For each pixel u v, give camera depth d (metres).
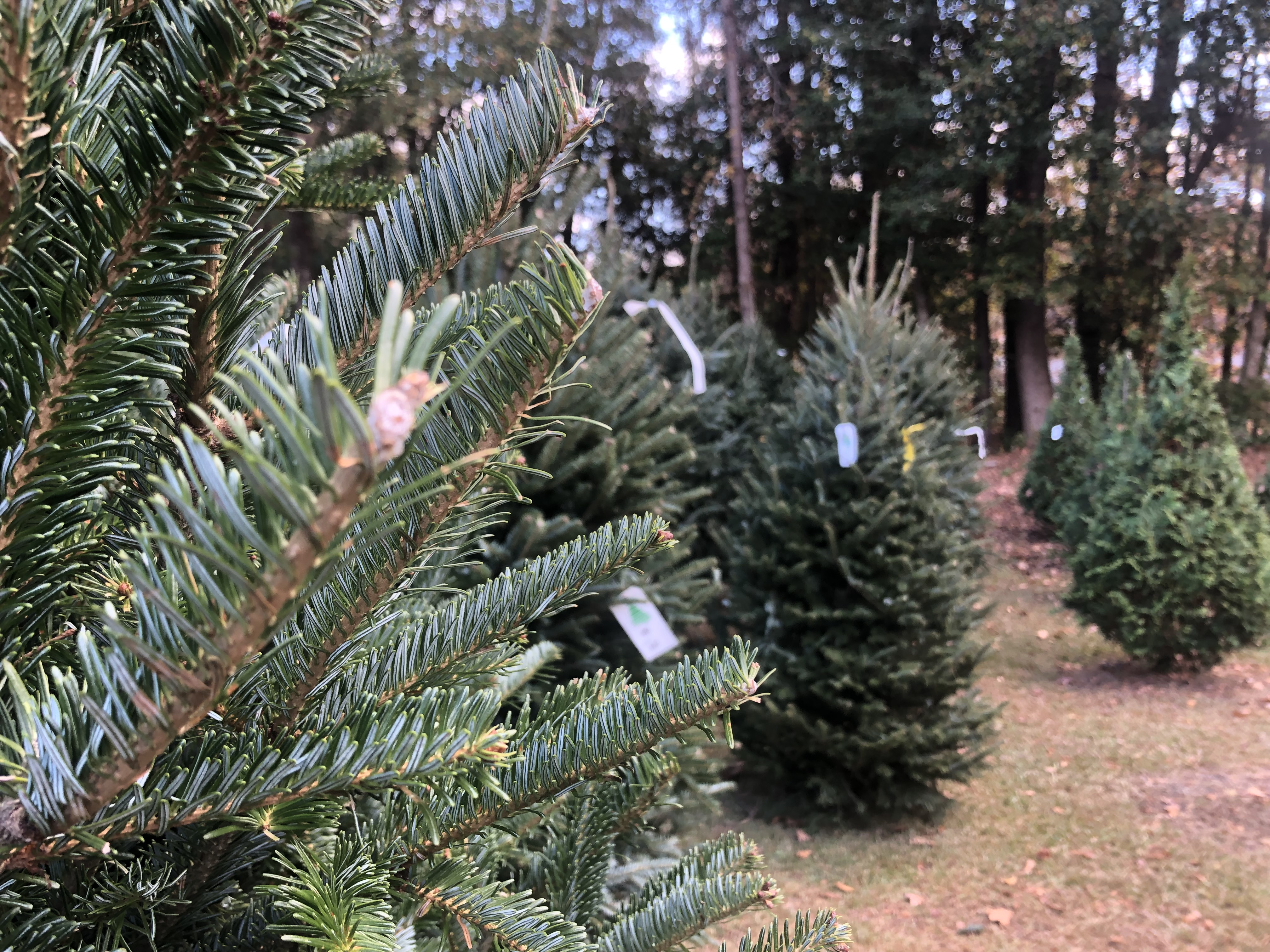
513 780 0.70
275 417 0.30
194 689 0.36
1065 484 11.12
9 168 0.39
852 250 20.03
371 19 0.48
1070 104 18.70
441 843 0.71
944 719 4.66
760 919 3.76
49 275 0.44
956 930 3.73
